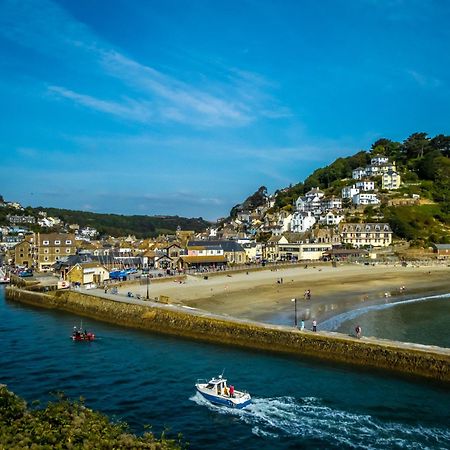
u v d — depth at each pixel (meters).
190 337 60.16
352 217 199.88
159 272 121.88
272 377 44.16
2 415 25.17
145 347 55.56
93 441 23.30
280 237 179.62
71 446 22.39
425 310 71.62
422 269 133.38
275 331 53.97
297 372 45.41
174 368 47.38
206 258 141.38
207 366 47.78
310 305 75.94
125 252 155.38
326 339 50.06
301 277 114.00
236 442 32.56
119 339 59.78
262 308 73.19
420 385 41.50
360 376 43.97
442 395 39.38
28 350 54.72
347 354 48.16
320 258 161.00
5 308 85.38
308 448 31.67
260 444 32.31
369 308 73.31
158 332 63.66
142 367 47.84
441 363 42.72
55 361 50.28
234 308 73.19
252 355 51.34
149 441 25.31
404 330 58.12
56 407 27.48
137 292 88.44
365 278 112.81
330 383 42.41
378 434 33.19
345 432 33.56
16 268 144.12
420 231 186.12
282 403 38.31
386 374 44.25
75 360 50.56
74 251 146.50
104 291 87.19
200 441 32.78
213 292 89.62
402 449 31.22
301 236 177.62
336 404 38.00
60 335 62.44
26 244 152.25
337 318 65.25
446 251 165.25
